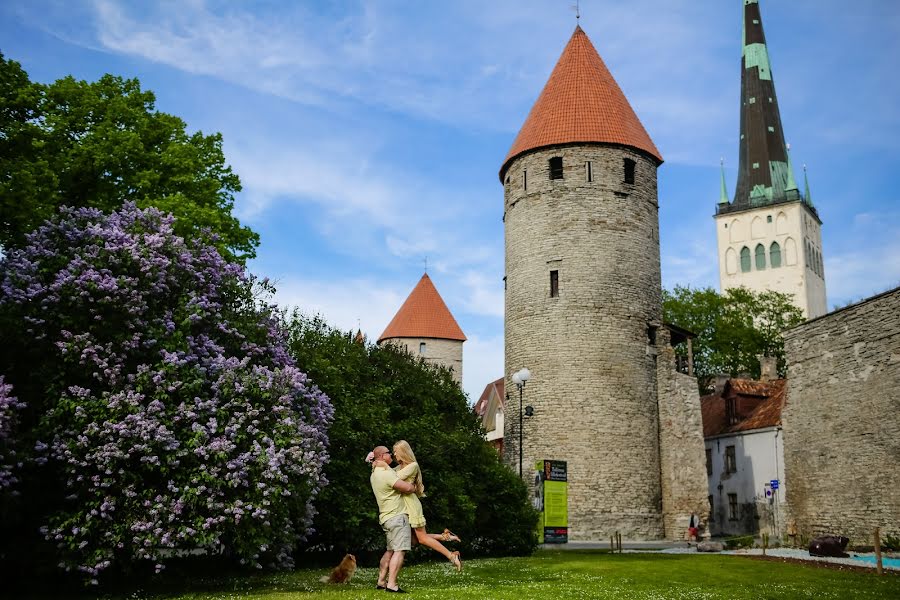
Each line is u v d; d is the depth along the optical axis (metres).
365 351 21.48
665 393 33.25
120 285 12.28
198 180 24.91
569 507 30.80
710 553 22.08
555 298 32.81
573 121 34.03
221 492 11.19
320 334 20.62
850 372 22.95
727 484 39.88
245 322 14.46
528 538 22.19
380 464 9.98
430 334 65.62
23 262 12.29
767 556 20.02
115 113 23.30
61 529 10.59
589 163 33.53
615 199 33.47
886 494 21.11
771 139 93.25
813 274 92.50
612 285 32.75
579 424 31.47
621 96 35.81
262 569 14.60
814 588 11.67
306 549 18.00
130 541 11.05
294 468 11.87
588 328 32.25
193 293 13.32
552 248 33.22
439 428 20.69
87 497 11.09
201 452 11.13
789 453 26.23
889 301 21.30
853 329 22.92
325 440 14.58
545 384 32.25
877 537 14.57
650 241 34.38
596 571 14.43
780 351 54.41
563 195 33.47
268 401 12.45
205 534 10.98
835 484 23.45
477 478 21.67
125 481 11.12
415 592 9.83
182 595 10.48
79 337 11.61
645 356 33.09
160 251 13.38
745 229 92.75
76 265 12.20
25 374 11.96
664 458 32.72
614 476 31.22
